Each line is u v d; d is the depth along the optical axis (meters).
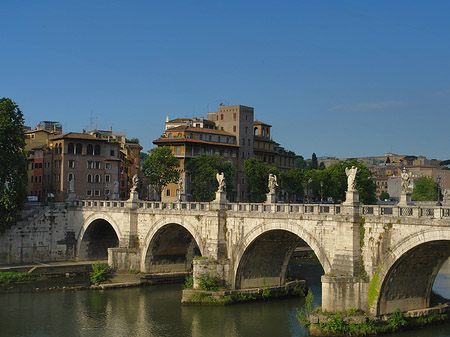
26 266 78.19
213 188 117.25
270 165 144.75
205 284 61.16
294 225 53.88
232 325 53.06
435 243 43.44
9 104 81.19
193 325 53.50
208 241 63.66
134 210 77.00
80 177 103.56
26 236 83.44
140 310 59.53
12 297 65.88
